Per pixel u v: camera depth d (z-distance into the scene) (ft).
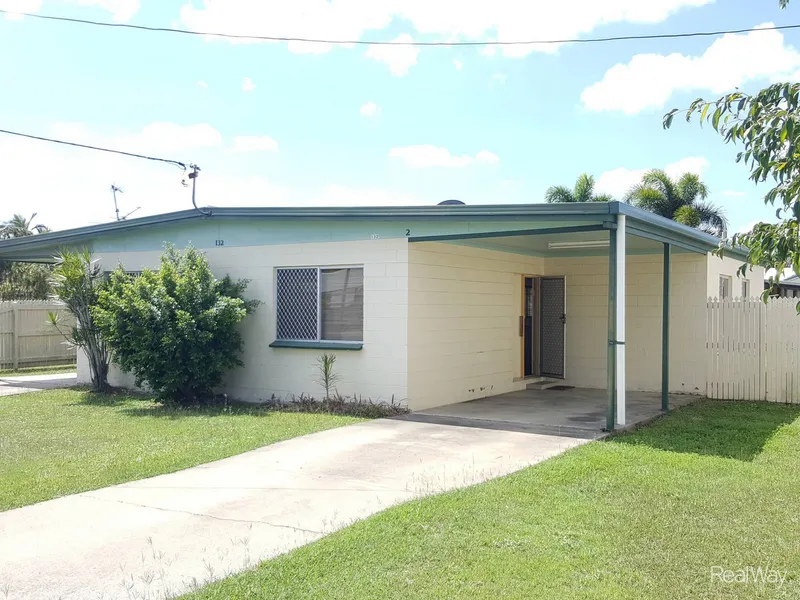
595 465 23.13
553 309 49.52
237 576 14.34
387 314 35.47
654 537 16.33
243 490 20.86
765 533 16.61
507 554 15.28
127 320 38.45
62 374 58.08
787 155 11.76
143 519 18.24
